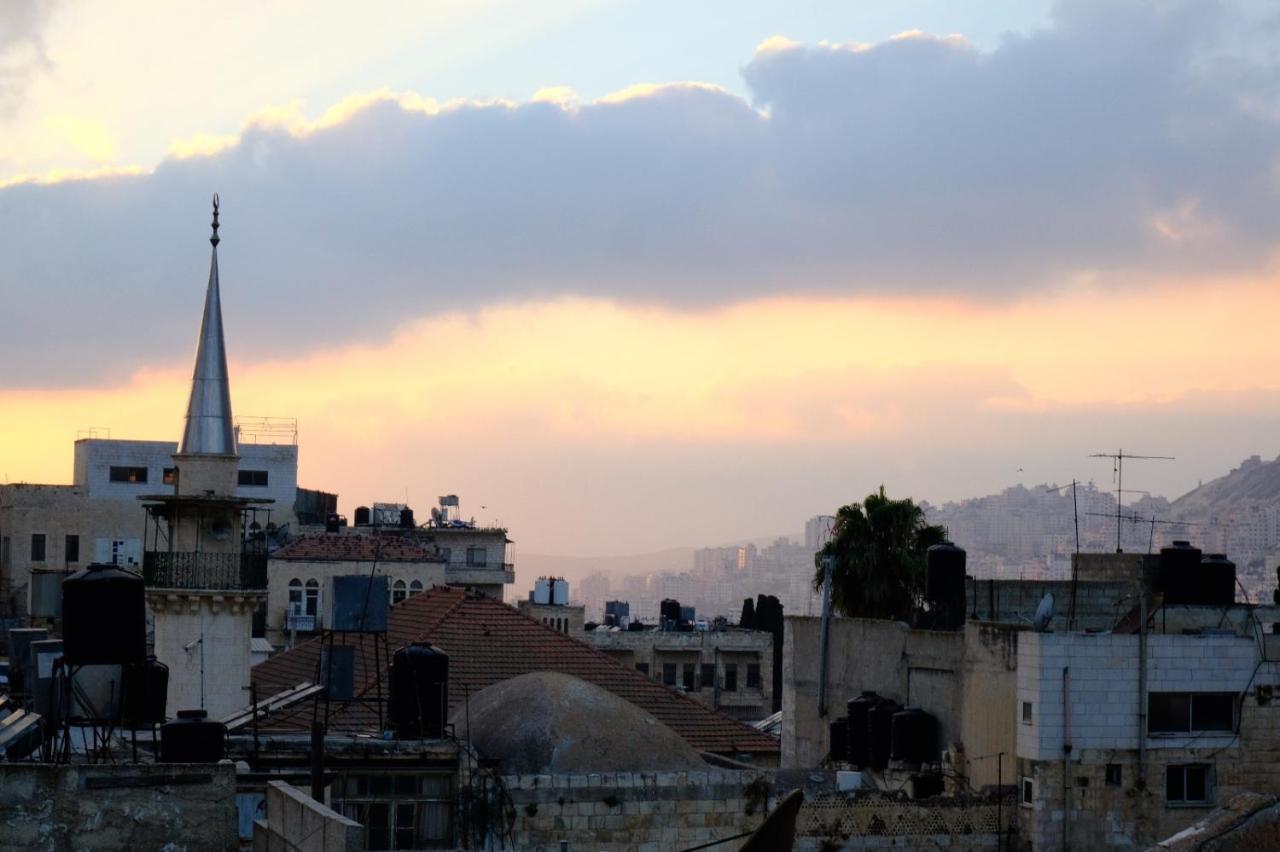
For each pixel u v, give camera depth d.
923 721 56.88
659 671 154.25
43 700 48.78
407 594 142.38
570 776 46.88
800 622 67.56
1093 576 67.25
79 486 161.62
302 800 31.78
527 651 69.06
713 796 47.59
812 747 65.56
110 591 44.88
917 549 91.94
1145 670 52.09
